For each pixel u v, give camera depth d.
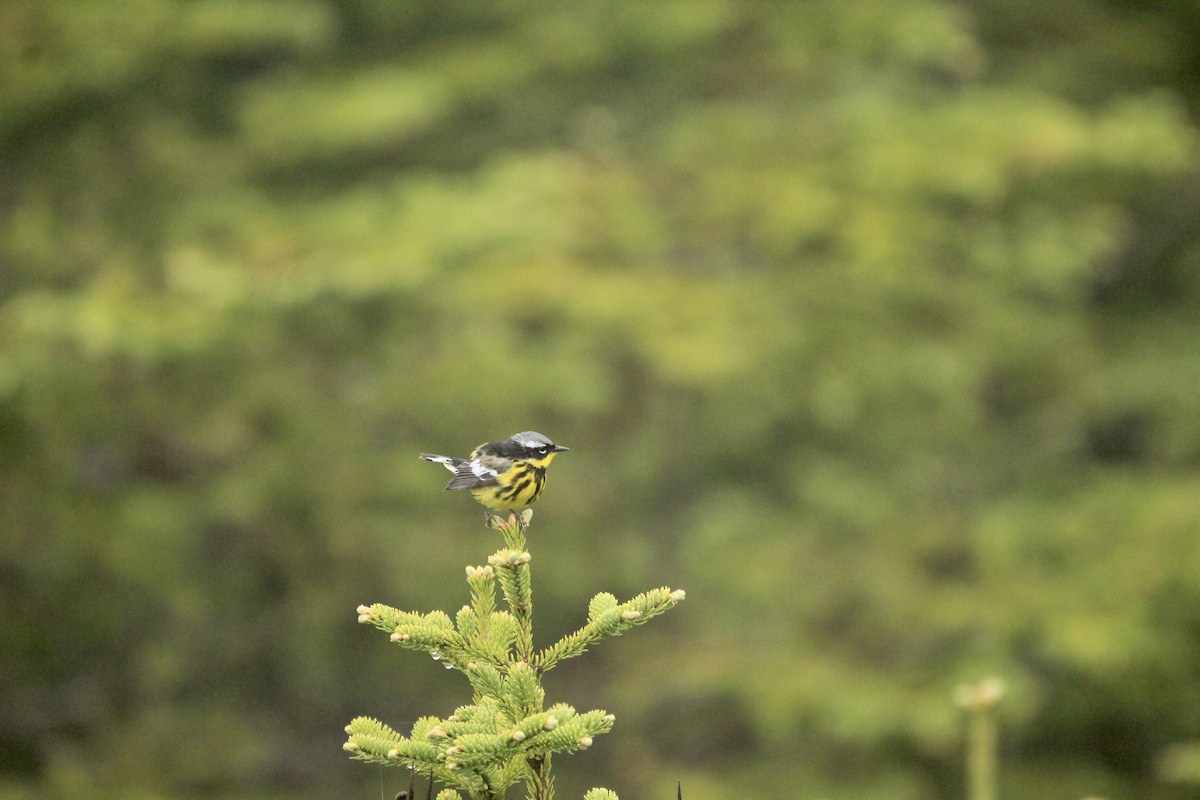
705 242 16.80
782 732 14.80
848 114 17.59
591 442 17.39
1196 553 15.09
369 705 16.20
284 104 16.17
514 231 14.12
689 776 15.87
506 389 15.33
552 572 16.06
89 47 14.91
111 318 12.51
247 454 15.27
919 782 16.16
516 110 18.45
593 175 16.62
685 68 18.78
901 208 15.91
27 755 14.25
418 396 15.55
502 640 3.44
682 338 14.59
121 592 14.66
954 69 19.19
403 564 15.32
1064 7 20.48
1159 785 16.38
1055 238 16.89
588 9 17.34
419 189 15.24
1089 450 20.50
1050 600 15.21
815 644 16.14
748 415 16.84
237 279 13.10
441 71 17.17
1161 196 21.20
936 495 18.00
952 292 17.20
